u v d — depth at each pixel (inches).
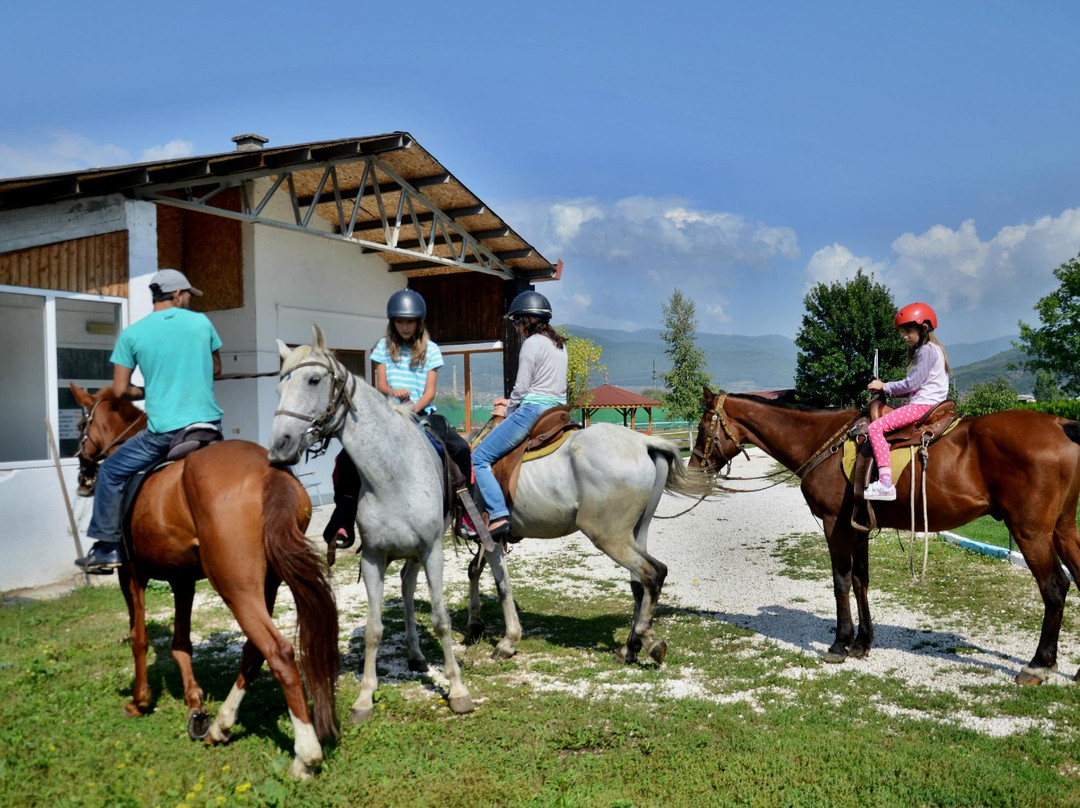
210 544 153.9
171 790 142.8
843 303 1422.2
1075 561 206.5
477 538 216.2
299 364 163.0
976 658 226.1
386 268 625.3
